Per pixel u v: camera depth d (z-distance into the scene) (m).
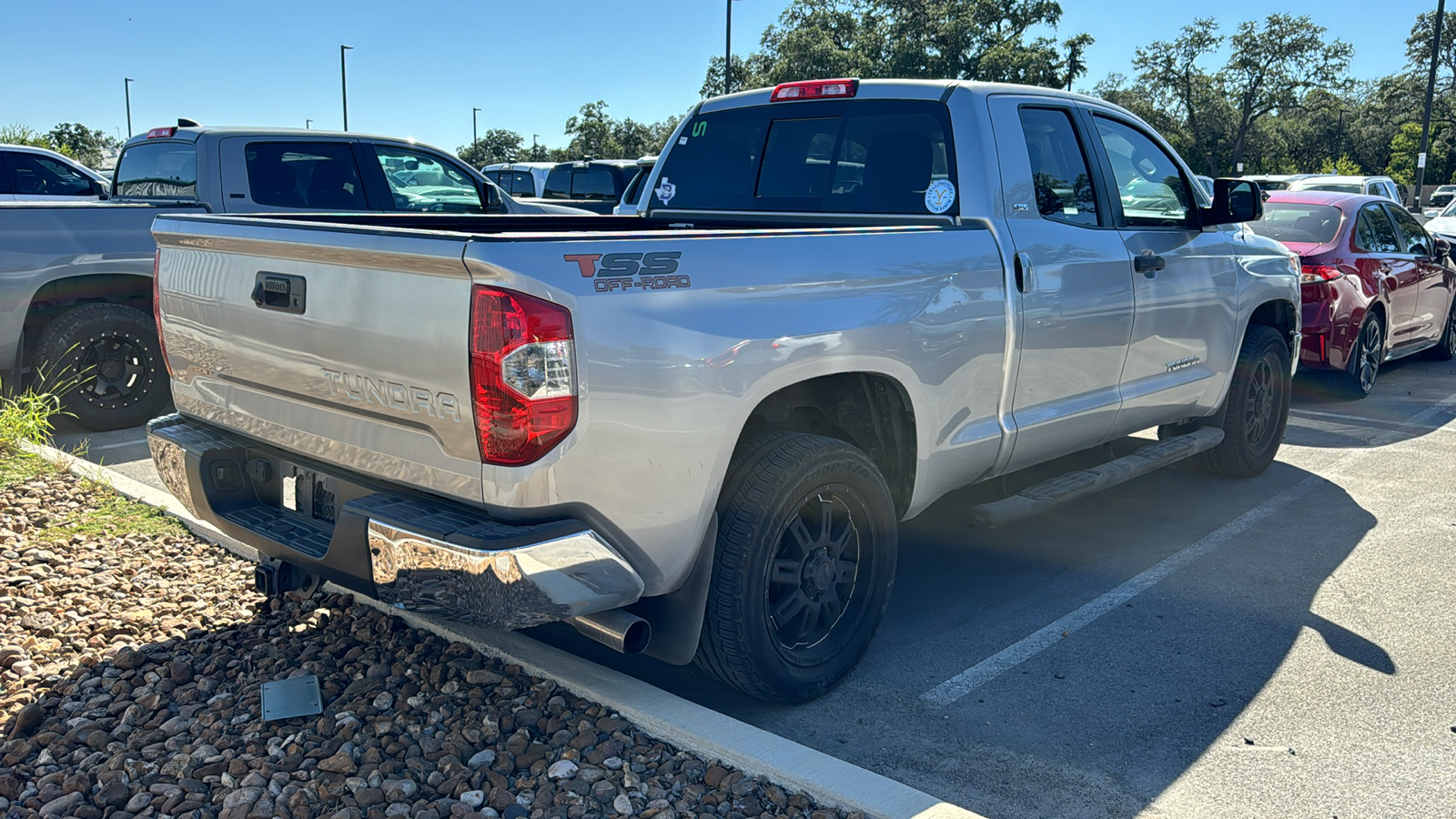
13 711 3.37
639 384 2.87
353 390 3.06
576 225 5.02
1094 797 3.10
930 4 51.38
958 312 3.84
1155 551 5.25
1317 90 78.69
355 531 2.97
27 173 11.91
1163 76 70.94
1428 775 3.22
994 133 4.26
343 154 8.43
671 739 3.20
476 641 3.77
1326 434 7.80
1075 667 3.95
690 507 3.06
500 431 2.72
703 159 5.23
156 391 7.55
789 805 2.92
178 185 8.03
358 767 3.03
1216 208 5.27
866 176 4.56
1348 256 8.80
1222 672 3.92
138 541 4.91
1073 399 4.58
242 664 3.67
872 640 3.88
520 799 2.90
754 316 3.14
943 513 5.80
